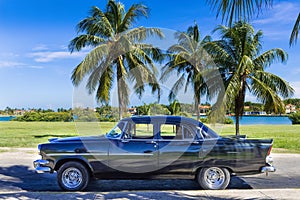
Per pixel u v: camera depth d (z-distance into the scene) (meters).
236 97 17.52
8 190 6.30
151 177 6.14
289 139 18.52
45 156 6.16
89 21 16.83
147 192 5.49
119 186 6.60
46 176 7.73
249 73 17.22
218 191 5.56
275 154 11.60
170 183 6.86
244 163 6.04
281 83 16.58
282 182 7.05
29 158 10.63
